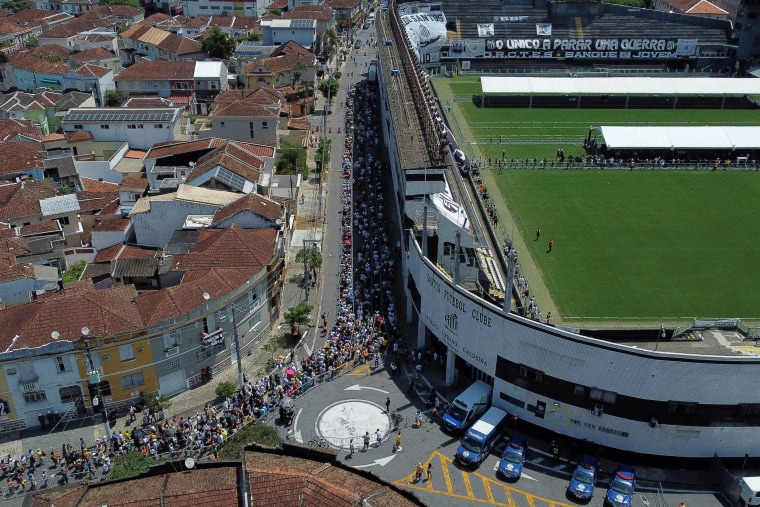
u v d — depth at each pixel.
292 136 152.75
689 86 169.12
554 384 69.06
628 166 132.62
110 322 75.38
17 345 72.44
